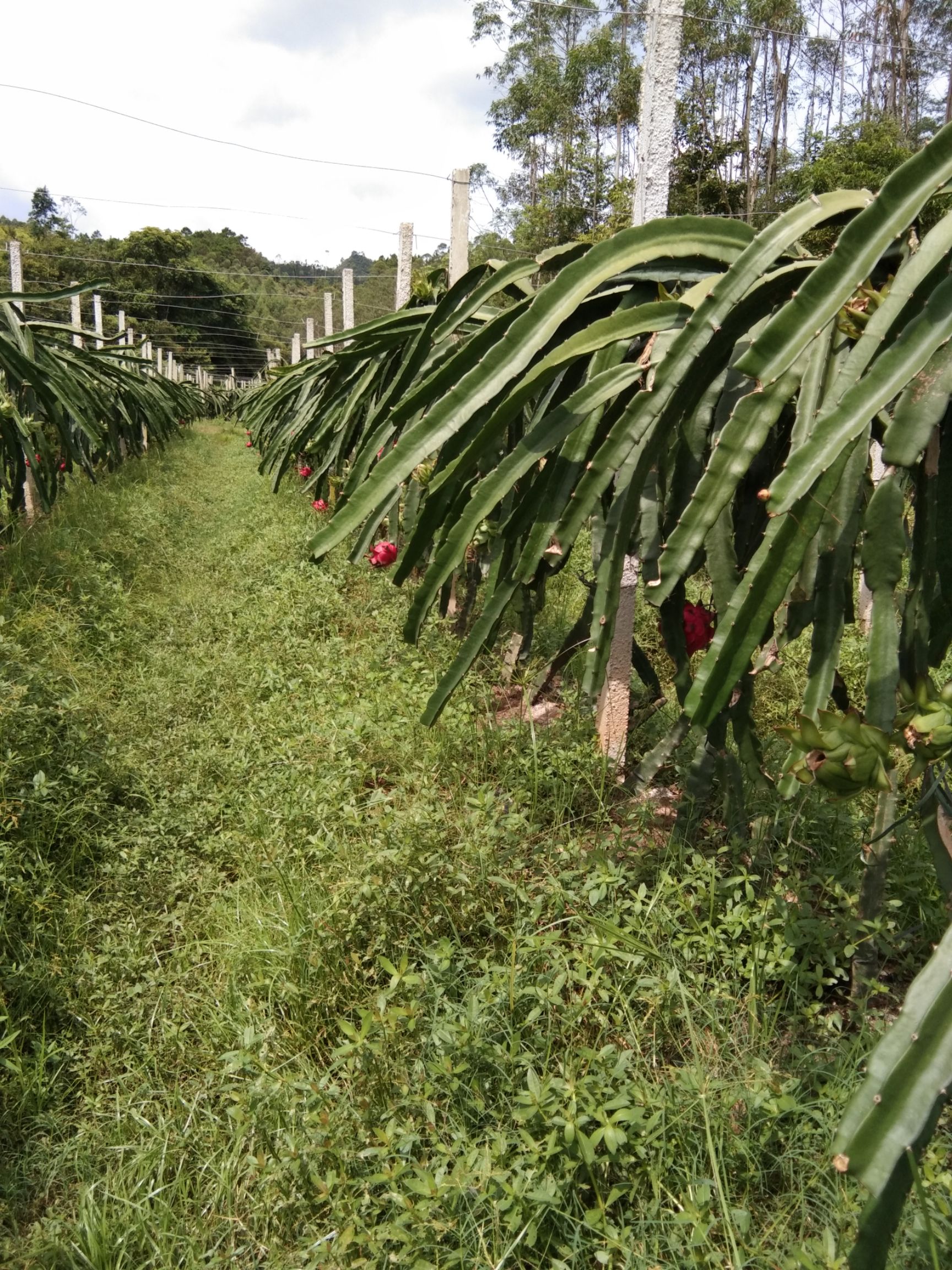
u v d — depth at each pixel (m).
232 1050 1.92
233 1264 1.51
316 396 5.78
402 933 2.10
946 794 1.25
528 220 21.95
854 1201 1.32
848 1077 1.58
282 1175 1.53
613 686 2.76
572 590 4.70
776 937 1.84
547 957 1.90
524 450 1.61
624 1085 1.55
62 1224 1.55
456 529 1.64
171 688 3.77
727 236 1.61
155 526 6.83
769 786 1.99
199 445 17.64
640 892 1.95
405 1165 1.45
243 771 3.06
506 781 2.75
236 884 2.47
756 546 1.88
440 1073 1.64
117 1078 1.88
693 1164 1.46
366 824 2.40
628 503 1.63
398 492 2.23
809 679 1.48
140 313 41.84
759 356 1.17
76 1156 1.70
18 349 4.96
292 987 1.92
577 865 2.25
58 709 3.01
